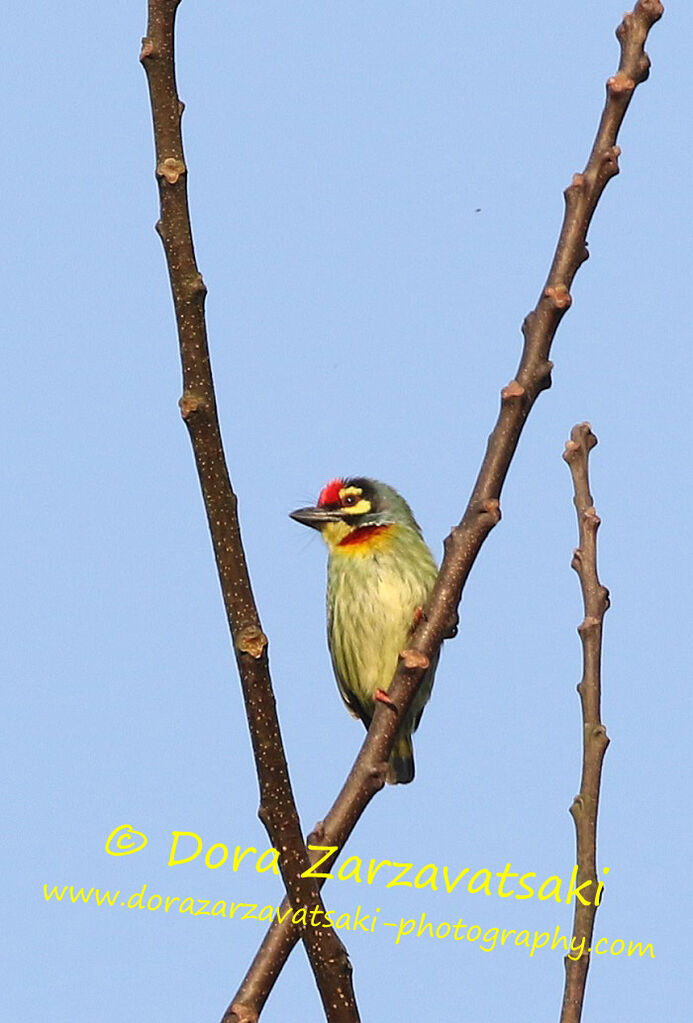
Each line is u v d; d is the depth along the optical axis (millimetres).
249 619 5453
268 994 5844
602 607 6520
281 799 5566
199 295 5344
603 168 6449
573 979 5906
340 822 6441
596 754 6289
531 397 6531
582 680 6418
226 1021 5754
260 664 5434
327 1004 5672
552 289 6434
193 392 5367
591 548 6633
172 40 5340
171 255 5344
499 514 6738
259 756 5527
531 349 6488
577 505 6727
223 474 5410
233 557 5438
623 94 6395
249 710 5500
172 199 5328
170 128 5332
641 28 6441
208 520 5445
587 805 6207
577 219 6441
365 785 6516
